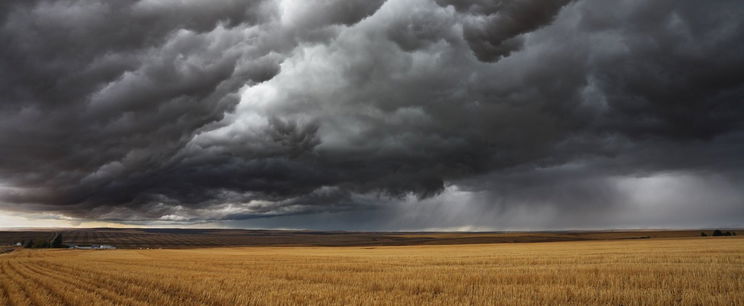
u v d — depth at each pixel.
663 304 14.63
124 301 17.80
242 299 16.75
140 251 101.62
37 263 47.25
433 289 19.50
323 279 24.77
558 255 45.34
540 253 51.91
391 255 57.38
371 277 24.86
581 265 30.27
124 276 28.25
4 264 46.00
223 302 16.50
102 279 27.17
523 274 24.03
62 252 94.75
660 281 19.86
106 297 19.39
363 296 17.31
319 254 66.50
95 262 48.75
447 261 40.44
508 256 46.34
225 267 37.53
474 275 24.33
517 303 15.09
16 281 27.19
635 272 23.89
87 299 18.52
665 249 50.81
